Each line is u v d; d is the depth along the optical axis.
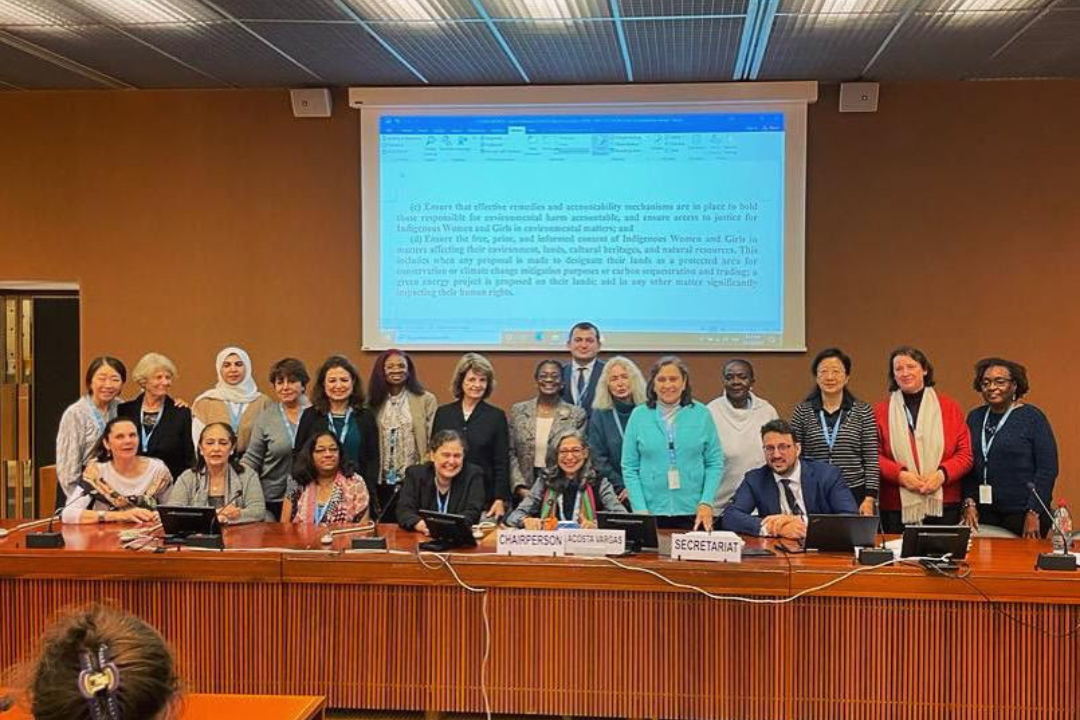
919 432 4.25
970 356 5.46
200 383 5.85
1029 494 4.18
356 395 4.39
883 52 4.89
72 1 4.29
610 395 4.66
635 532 3.26
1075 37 4.64
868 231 5.49
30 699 1.14
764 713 3.09
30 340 6.36
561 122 5.55
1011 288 5.43
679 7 4.27
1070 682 2.95
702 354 5.56
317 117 5.74
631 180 5.52
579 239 5.56
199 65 5.26
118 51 5.02
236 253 5.81
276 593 3.24
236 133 5.79
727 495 4.56
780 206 5.45
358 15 4.43
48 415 6.39
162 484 4.02
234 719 1.87
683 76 5.39
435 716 3.23
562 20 4.46
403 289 5.66
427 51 4.96
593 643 3.15
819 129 5.50
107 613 1.23
